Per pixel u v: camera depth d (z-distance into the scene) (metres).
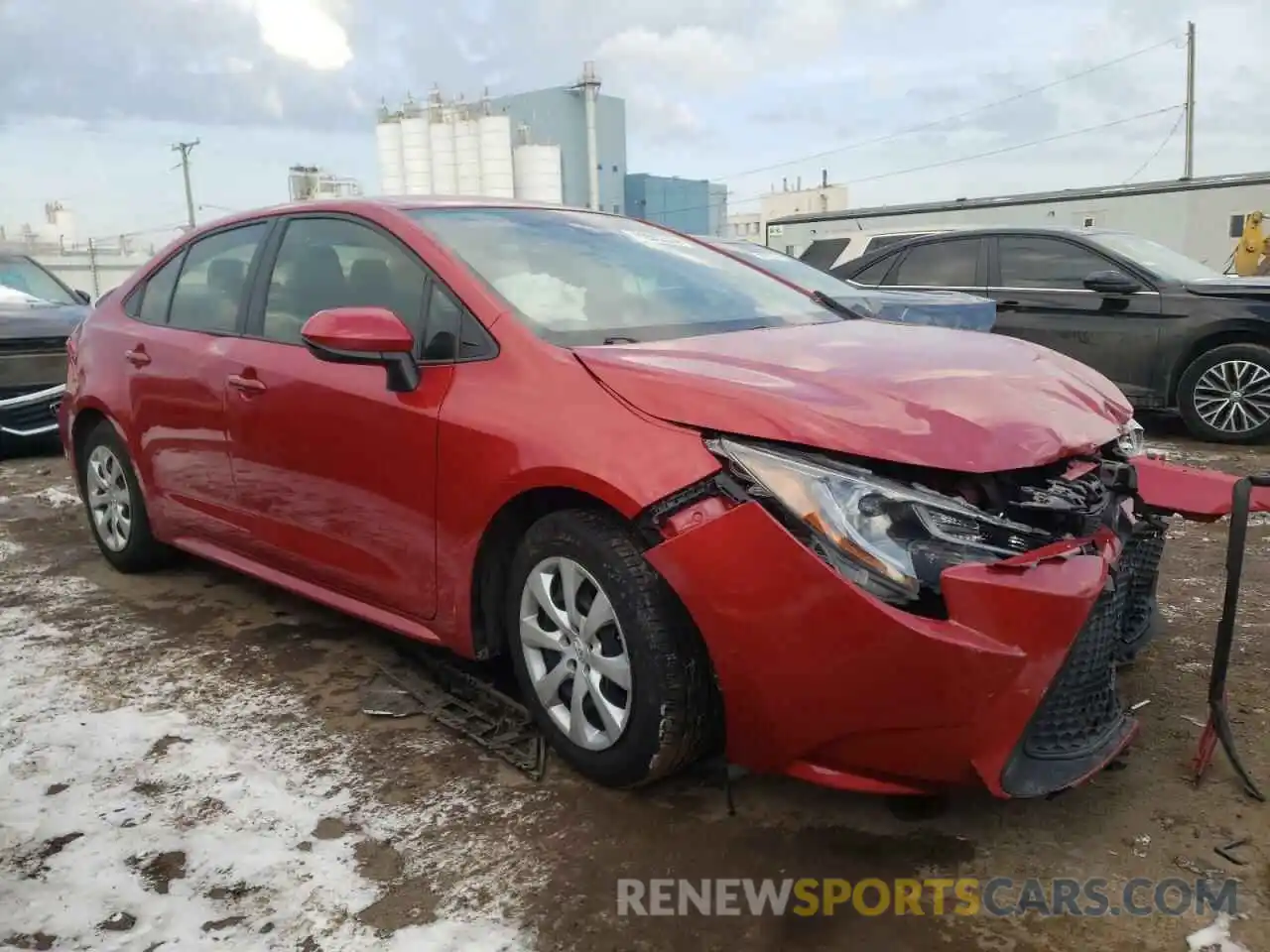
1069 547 2.22
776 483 2.22
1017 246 8.30
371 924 2.19
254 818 2.59
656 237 3.85
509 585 2.82
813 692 2.20
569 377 2.64
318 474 3.27
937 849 2.40
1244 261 17.25
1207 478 2.76
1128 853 2.37
